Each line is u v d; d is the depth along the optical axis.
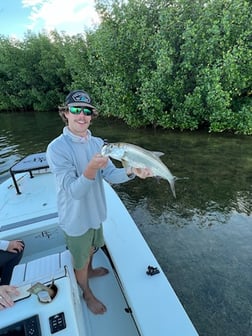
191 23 7.37
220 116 7.89
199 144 7.70
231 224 3.74
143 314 1.56
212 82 7.58
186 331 1.45
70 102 1.49
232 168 5.73
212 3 7.46
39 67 17.78
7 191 3.31
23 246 2.28
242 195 4.53
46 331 1.17
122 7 8.51
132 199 4.65
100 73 10.86
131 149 1.56
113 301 2.05
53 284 1.36
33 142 9.66
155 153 1.72
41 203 2.96
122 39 8.58
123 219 2.58
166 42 7.71
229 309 2.47
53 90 18.48
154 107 8.95
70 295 1.30
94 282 2.23
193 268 2.97
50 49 17.92
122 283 1.82
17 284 1.46
